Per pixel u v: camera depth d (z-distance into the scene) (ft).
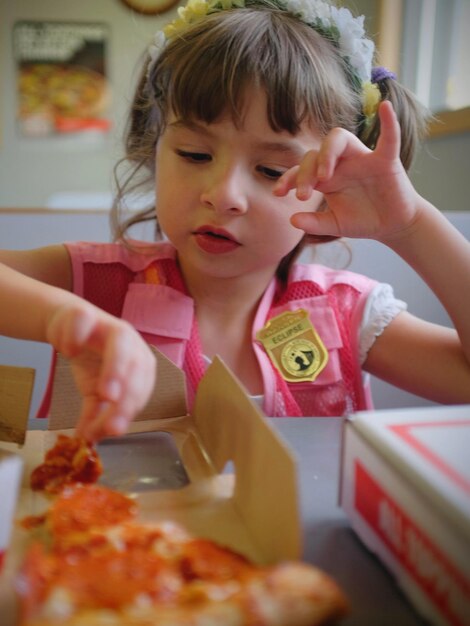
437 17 6.07
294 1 2.70
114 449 1.64
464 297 2.50
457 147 5.04
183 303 2.82
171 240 2.52
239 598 0.81
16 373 1.55
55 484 1.36
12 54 8.82
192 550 0.98
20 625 0.85
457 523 0.89
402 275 3.97
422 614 0.98
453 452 1.07
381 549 1.12
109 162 9.18
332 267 3.90
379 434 1.14
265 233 2.40
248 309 2.89
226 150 2.31
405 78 6.28
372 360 2.91
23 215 3.85
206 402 1.63
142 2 8.82
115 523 1.11
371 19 6.32
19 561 1.08
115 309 2.95
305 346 2.77
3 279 1.90
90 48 8.89
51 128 9.07
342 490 1.28
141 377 1.27
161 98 2.64
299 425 1.85
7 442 1.58
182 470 1.53
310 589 0.83
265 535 1.13
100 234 3.92
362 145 2.36
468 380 2.65
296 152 2.36
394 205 2.40
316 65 2.46
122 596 0.82
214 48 2.38
